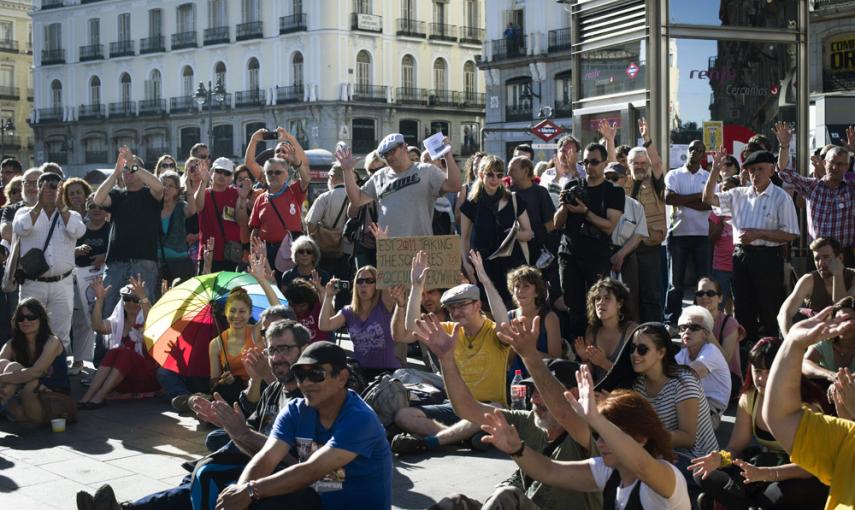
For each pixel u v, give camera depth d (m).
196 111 67.50
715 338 8.69
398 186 9.78
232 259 12.88
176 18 68.56
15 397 9.03
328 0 62.00
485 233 10.38
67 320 11.26
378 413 8.25
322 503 5.76
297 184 12.91
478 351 8.52
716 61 12.73
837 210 10.35
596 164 10.05
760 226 10.38
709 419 6.57
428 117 66.62
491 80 55.44
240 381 9.38
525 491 5.77
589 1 13.59
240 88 66.00
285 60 63.81
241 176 13.05
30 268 10.93
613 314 8.13
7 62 80.19
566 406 5.44
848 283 8.78
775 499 5.70
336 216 12.87
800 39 13.06
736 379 9.08
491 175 10.33
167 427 9.18
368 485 5.74
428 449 8.11
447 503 5.38
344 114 62.75
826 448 4.43
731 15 12.73
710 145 12.77
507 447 5.01
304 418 5.87
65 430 9.10
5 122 80.12
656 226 11.17
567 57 51.53
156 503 6.33
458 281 8.75
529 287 8.81
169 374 9.91
